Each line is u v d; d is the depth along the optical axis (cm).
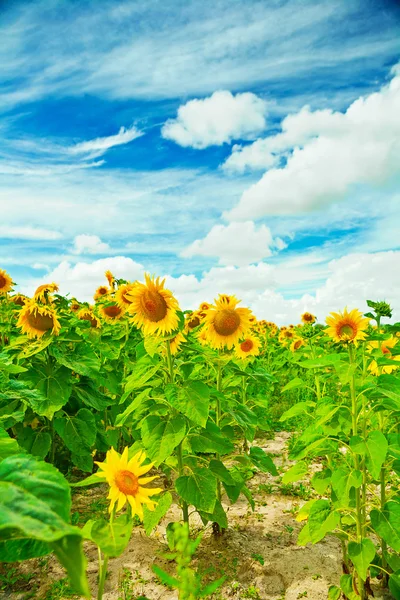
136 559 390
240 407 445
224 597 341
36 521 76
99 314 720
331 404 333
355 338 313
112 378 617
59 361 463
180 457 370
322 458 659
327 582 361
